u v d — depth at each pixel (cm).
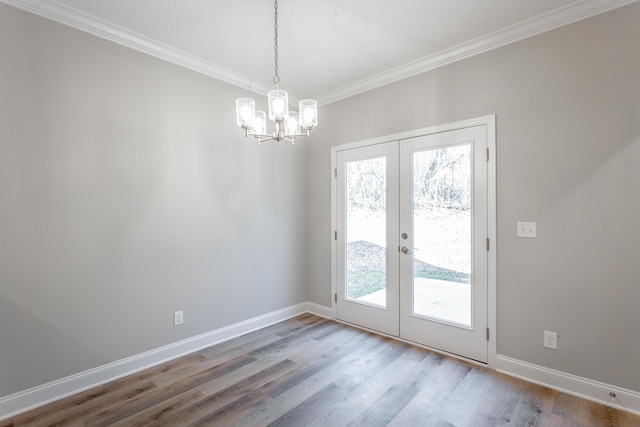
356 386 229
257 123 201
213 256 303
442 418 194
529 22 230
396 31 245
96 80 233
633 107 198
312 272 393
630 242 200
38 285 208
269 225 354
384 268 323
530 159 236
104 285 236
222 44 264
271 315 356
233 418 195
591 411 200
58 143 216
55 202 214
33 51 206
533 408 203
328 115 372
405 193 305
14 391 199
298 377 241
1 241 195
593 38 210
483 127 257
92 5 212
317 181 386
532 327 236
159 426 188
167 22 233
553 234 226
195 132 291
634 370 199
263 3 211
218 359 271
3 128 196
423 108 293
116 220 242
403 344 300
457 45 264
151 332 261
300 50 274
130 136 250
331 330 336
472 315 265
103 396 217
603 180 208
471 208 265
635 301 198
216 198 306
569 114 220
